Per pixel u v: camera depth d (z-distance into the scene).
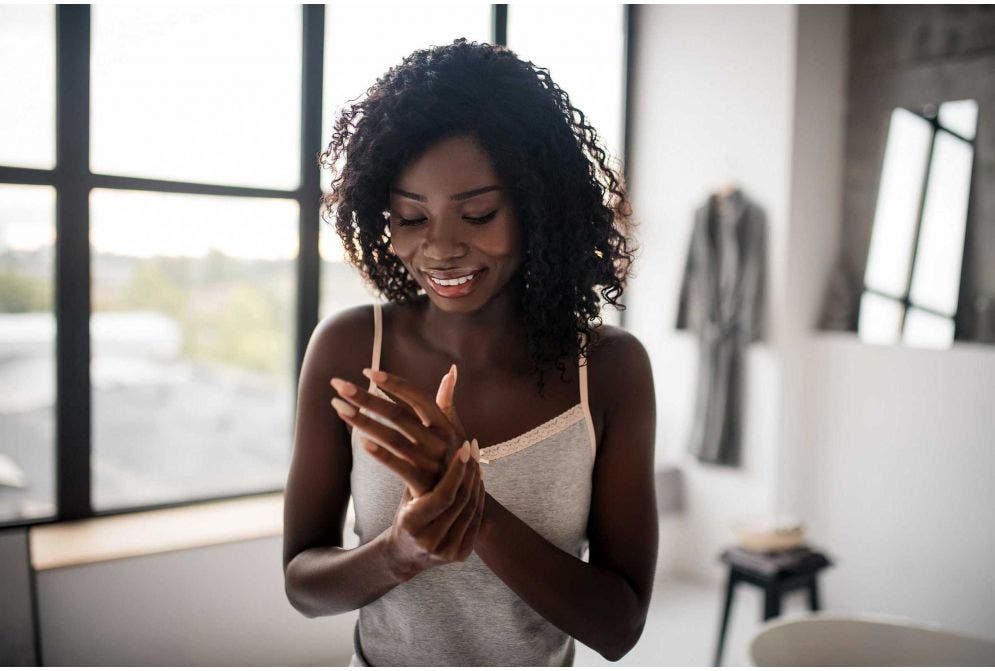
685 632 2.90
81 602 2.15
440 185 0.73
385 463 0.58
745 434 3.28
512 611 0.82
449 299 0.76
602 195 0.85
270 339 2.78
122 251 2.49
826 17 3.15
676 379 3.55
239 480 2.74
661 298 3.59
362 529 0.83
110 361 2.50
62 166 2.37
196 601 2.30
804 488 3.27
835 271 3.26
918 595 2.95
